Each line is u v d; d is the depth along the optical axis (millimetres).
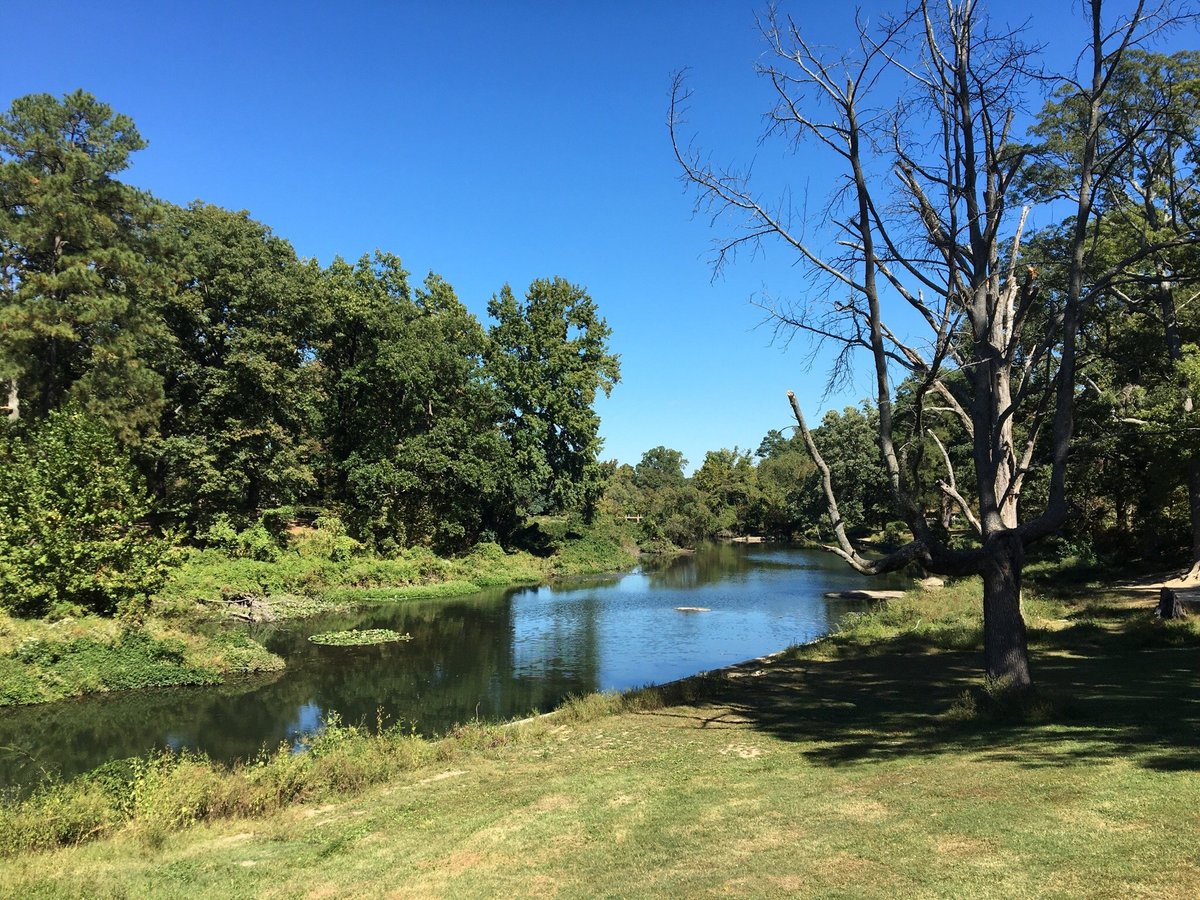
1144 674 12898
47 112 27625
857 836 6148
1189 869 4656
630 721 13148
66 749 14555
